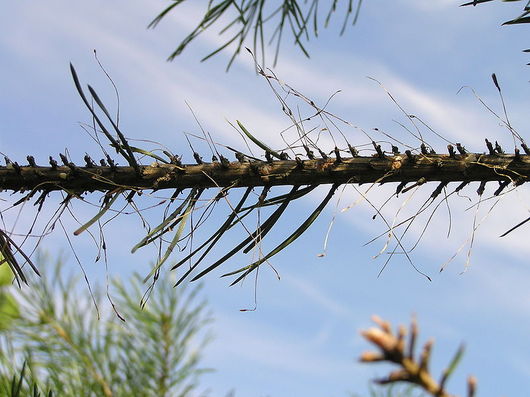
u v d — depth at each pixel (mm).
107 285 449
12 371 541
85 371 642
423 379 232
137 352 667
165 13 393
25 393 482
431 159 429
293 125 443
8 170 426
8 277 648
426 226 439
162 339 674
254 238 441
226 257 442
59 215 439
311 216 437
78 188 431
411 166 430
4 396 473
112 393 644
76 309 674
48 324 663
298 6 423
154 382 662
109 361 651
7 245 440
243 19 402
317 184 437
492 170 426
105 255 448
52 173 427
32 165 429
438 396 230
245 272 439
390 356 233
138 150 438
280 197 439
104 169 430
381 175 431
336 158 435
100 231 443
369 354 234
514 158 424
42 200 431
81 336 657
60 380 618
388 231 436
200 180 435
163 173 432
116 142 424
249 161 438
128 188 430
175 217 433
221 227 441
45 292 674
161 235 444
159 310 684
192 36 394
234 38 401
